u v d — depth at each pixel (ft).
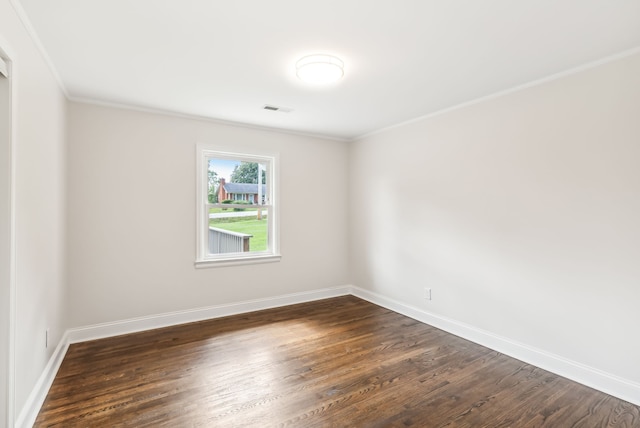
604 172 7.36
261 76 8.39
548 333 8.38
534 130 8.63
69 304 9.89
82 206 10.07
